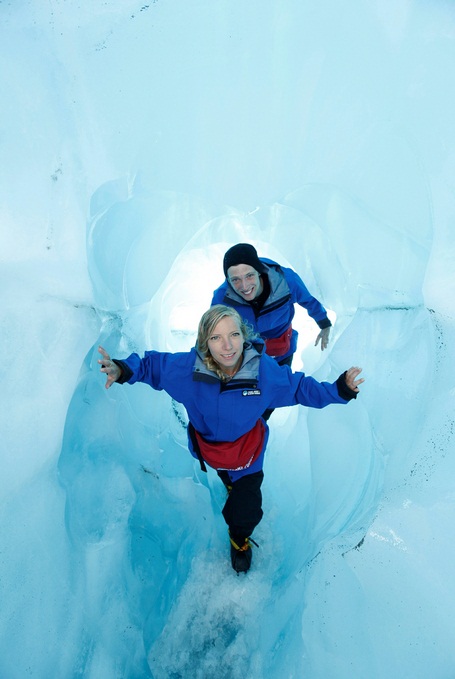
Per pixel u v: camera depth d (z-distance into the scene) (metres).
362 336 2.19
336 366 2.17
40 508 1.66
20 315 1.91
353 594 1.67
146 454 2.16
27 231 2.06
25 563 1.56
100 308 2.15
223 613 1.83
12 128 2.05
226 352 1.31
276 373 1.43
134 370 1.43
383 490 1.88
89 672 1.56
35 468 1.70
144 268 2.30
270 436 2.44
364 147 2.24
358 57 2.26
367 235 2.28
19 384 1.78
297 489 2.19
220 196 2.38
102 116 2.18
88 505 1.82
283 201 2.40
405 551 1.71
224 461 1.54
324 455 2.07
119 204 2.18
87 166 2.13
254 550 1.99
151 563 1.97
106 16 2.23
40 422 1.76
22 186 2.05
